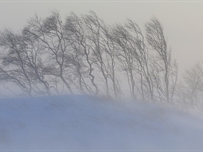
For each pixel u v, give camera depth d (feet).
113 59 191.01
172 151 89.40
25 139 95.40
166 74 188.55
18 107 123.75
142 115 114.73
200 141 97.14
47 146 91.61
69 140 94.79
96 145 92.48
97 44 191.62
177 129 105.19
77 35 191.62
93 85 190.39
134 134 100.12
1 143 92.17
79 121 107.86
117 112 117.29
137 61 189.57
